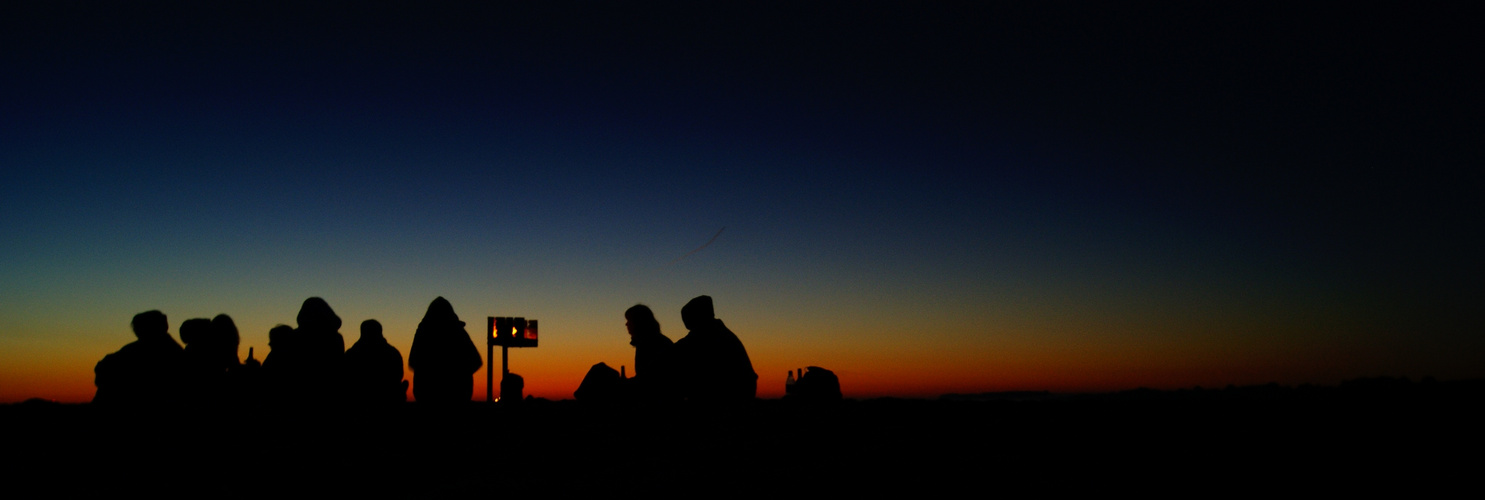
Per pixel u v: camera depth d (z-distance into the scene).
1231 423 5.53
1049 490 4.03
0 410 7.56
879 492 4.16
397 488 4.91
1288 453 4.55
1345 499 3.62
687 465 5.15
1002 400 7.43
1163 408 6.36
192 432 6.85
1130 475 4.25
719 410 7.66
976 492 4.05
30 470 5.41
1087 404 6.80
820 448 5.48
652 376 8.05
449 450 6.07
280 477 5.20
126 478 5.24
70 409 7.78
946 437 5.62
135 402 7.82
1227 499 3.71
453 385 8.31
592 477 4.90
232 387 8.79
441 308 8.59
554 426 7.12
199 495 4.76
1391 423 5.18
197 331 8.62
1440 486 3.73
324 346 8.80
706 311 8.00
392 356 9.16
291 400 8.55
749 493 4.27
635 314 8.70
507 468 5.41
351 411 8.51
